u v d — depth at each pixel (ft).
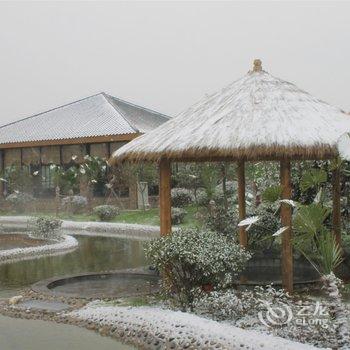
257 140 26.63
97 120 104.78
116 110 106.01
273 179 52.44
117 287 31.65
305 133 26.96
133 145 31.76
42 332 23.22
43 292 30.07
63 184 100.37
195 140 28.45
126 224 74.08
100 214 81.46
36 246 52.44
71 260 44.65
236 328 20.83
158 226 70.64
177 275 24.44
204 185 72.64
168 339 21.01
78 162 103.96
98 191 98.89
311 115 28.86
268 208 39.88
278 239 30.32
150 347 20.89
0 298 29.60
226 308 23.00
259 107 29.32
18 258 45.91
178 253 23.49
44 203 101.50
